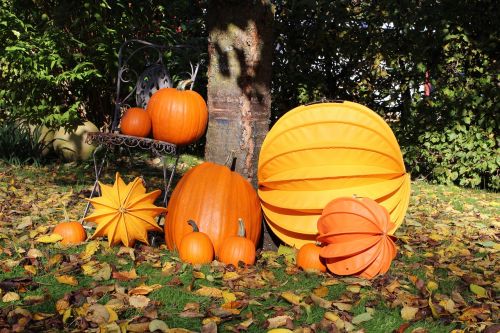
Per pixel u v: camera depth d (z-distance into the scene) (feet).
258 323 11.02
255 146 16.80
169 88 17.84
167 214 15.94
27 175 26.12
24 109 29.22
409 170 30.81
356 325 11.18
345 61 31.42
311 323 11.12
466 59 28.09
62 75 27.73
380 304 12.26
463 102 27.76
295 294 12.54
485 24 27.61
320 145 15.03
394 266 15.07
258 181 16.46
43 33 28.76
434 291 13.26
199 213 15.08
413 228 19.97
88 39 29.68
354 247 13.70
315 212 15.31
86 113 31.30
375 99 31.14
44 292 11.98
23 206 20.29
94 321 10.60
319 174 15.02
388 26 29.73
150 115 17.29
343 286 13.21
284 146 15.39
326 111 15.20
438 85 28.78
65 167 28.53
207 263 14.28
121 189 15.26
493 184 28.27
